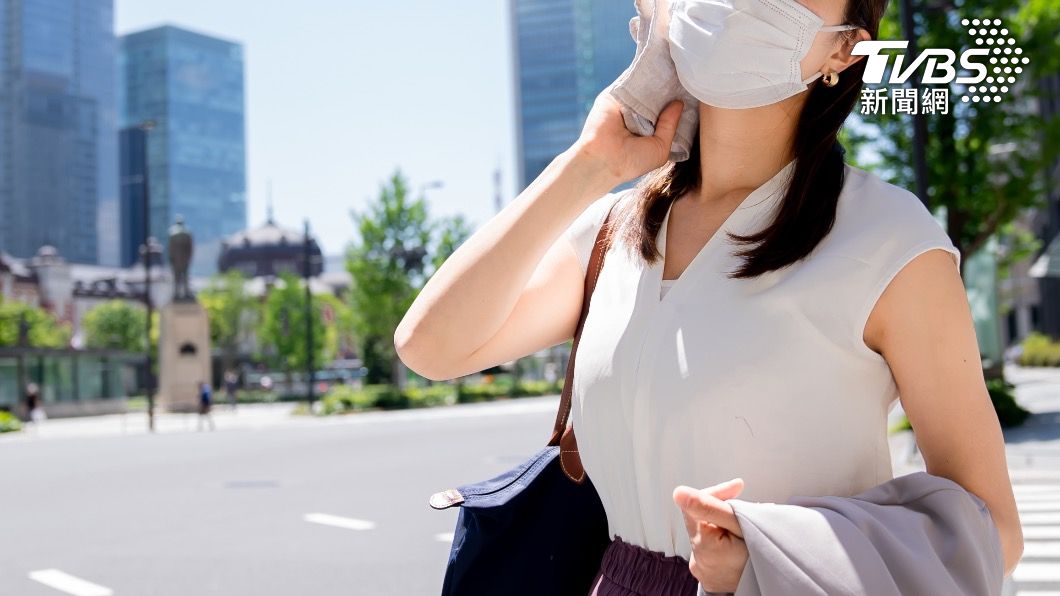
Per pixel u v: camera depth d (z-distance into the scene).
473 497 1.34
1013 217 16.67
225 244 124.25
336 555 7.92
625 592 1.22
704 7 1.12
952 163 15.79
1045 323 51.44
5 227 165.88
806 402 1.08
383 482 13.13
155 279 120.12
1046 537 7.09
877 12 1.13
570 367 1.41
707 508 0.95
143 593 6.73
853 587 0.90
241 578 7.11
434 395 44.34
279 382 78.94
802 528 0.93
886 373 1.12
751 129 1.17
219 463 16.94
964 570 0.96
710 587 0.98
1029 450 11.53
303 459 17.25
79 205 174.00
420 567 7.36
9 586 7.09
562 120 132.62
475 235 1.21
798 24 1.08
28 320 74.56
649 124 1.23
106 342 87.69
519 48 134.75
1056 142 15.66
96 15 181.38
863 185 1.13
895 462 10.22
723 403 1.09
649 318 1.19
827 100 1.16
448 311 1.17
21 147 167.75
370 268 44.16
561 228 1.19
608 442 1.23
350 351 97.69
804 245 1.09
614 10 132.75
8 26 170.25
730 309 1.12
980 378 1.07
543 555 1.36
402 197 44.38
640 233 1.26
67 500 12.00
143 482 13.96
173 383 46.94
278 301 76.75
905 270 1.06
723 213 1.21
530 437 20.80
